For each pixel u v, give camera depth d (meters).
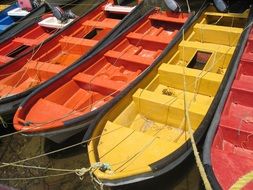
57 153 5.40
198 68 6.09
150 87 5.38
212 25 6.49
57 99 5.35
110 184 3.75
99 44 6.39
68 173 5.07
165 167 3.84
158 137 4.53
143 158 4.08
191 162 4.42
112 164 4.04
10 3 9.96
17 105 5.29
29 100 4.95
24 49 7.12
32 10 8.07
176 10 6.89
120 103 4.78
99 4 7.84
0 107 5.16
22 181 5.12
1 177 5.24
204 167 3.61
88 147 4.11
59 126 4.55
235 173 3.58
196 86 5.28
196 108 4.65
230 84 4.73
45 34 7.71
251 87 4.66
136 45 6.70
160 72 5.51
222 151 3.83
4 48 6.95
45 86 5.17
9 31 7.54
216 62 5.69
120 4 8.38
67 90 5.50
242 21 6.64
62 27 7.33
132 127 5.00
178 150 3.88
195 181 4.65
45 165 5.28
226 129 4.18
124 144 4.29
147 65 5.82
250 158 3.72
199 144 4.16
